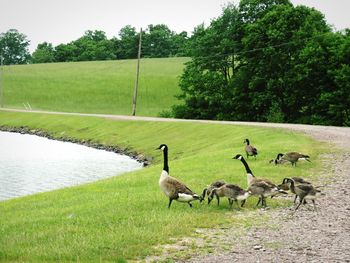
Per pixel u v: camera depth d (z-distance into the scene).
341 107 62.03
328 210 16.64
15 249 12.32
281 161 25.41
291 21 69.50
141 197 18.44
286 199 18.41
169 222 14.54
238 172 23.44
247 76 73.19
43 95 120.88
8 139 67.69
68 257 11.54
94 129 68.50
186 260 11.53
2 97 118.75
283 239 13.26
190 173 23.58
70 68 150.12
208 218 15.13
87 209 16.70
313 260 11.46
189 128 54.16
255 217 15.62
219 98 77.31
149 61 159.25
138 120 66.62
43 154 52.12
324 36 66.81
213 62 80.12
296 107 70.69
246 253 12.04
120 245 12.38
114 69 145.25
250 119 74.25
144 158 47.62
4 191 32.19
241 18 77.62
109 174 39.16
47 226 14.61
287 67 69.75
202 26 82.44
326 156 28.06
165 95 120.19
